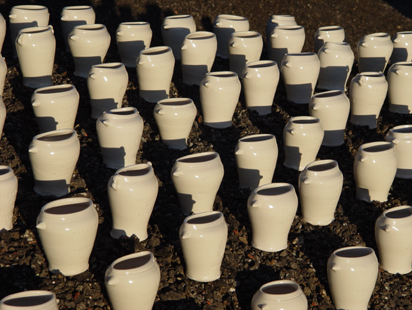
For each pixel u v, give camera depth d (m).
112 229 4.06
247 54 5.07
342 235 4.23
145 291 3.74
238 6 6.77
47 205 3.86
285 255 4.10
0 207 3.93
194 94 4.91
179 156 4.47
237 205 4.29
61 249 3.83
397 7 7.70
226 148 4.59
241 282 4.00
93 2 6.07
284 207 4.02
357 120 4.86
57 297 3.82
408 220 4.06
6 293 3.80
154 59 4.66
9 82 4.71
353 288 3.92
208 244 3.88
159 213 4.18
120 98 4.60
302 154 4.47
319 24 7.03
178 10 6.41
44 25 5.11
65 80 4.83
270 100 4.81
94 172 4.30
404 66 4.88
